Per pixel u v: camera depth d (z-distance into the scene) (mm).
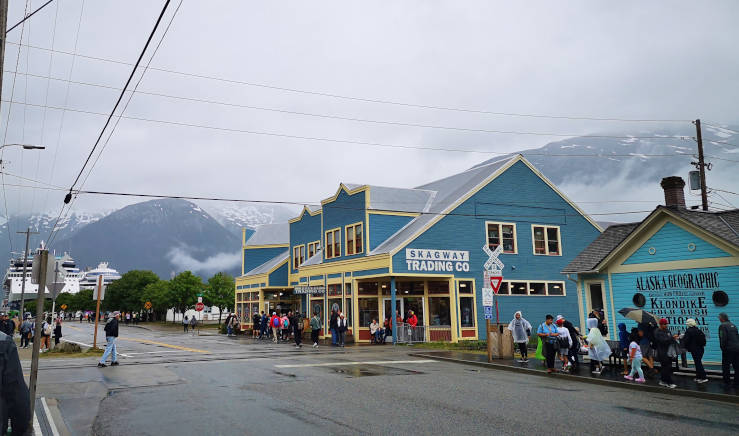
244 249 51719
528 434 8297
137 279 96312
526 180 35469
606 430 8625
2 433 3342
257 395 11766
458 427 8719
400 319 30125
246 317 48625
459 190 34938
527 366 17594
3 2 8055
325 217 36688
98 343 32438
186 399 11281
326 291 35250
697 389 12609
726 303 17141
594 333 15852
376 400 11164
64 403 10875
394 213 33281
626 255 20312
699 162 30750
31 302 147875
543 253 34969
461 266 31734
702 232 17719
